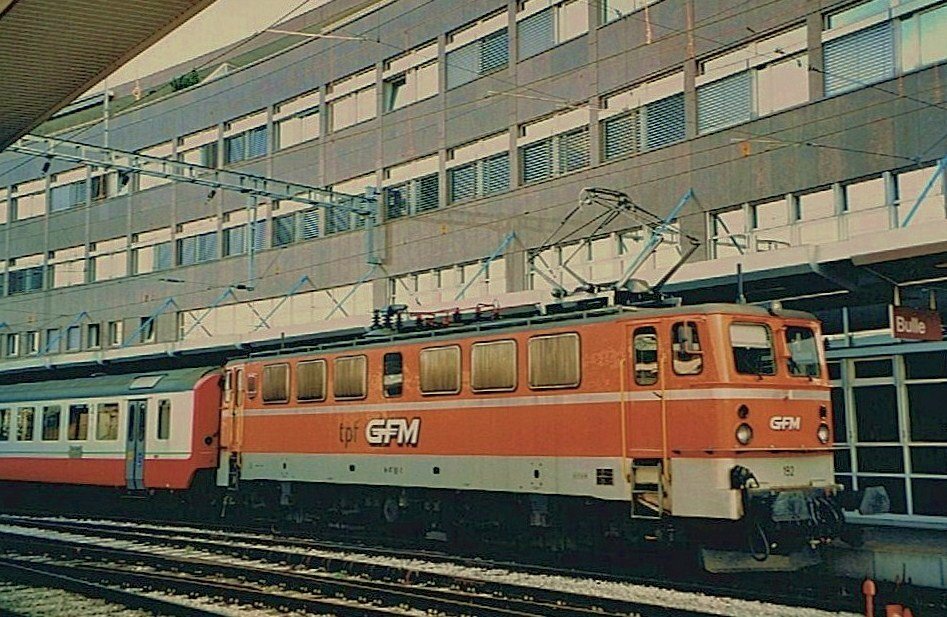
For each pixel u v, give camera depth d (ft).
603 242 95.09
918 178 71.61
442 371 59.52
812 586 44.50
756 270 61.31
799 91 79.97
